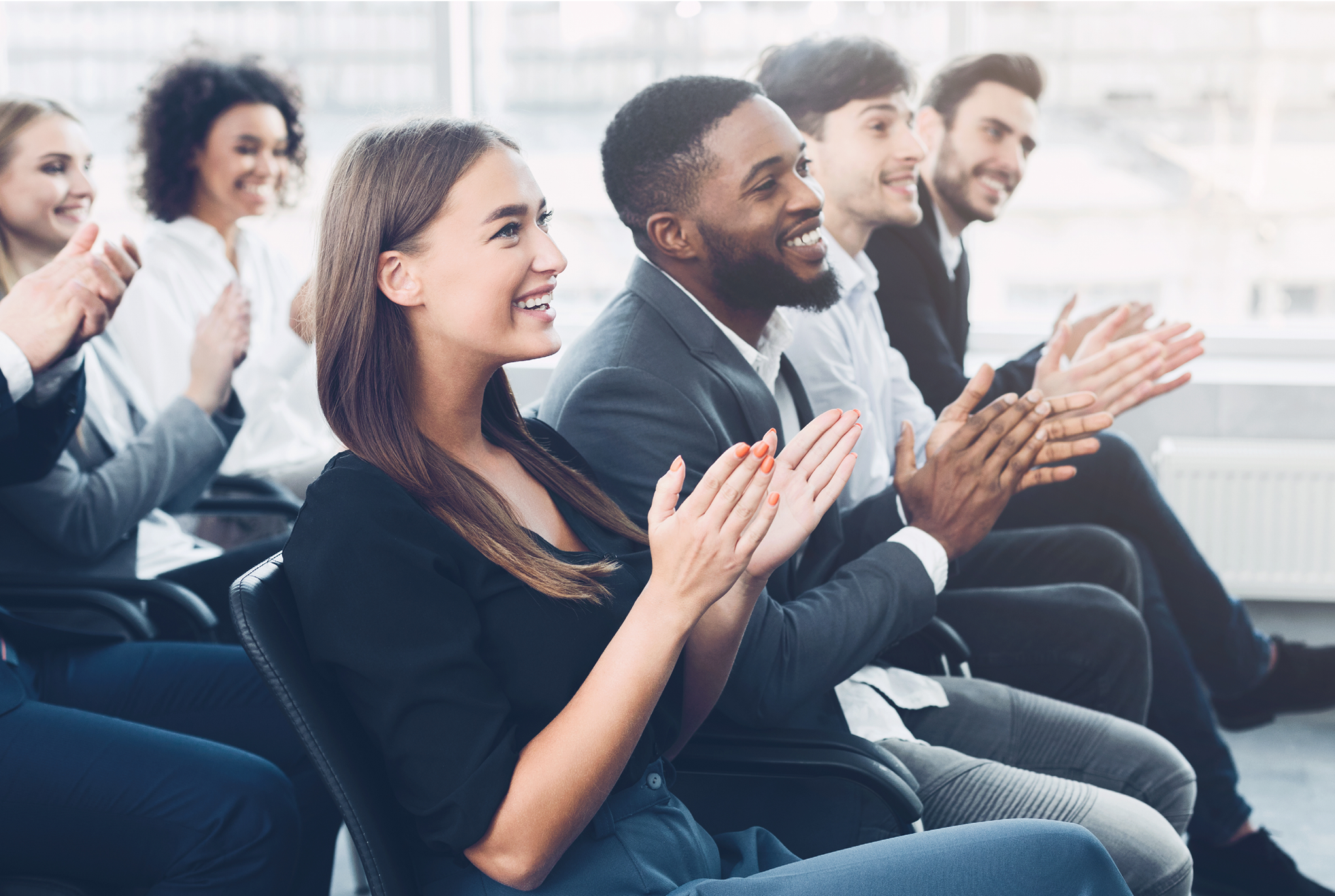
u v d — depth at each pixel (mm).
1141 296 3205
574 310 3277
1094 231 3188
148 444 1823
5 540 1707
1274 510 2887
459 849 866
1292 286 3146
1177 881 1239
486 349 975
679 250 1426
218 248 2588
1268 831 1882
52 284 1355
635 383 1300
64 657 1527
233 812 1175
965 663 1671
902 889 881
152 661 1539
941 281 2252
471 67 3205
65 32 3154
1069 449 1351
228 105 2557
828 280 1460
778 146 1383
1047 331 3195
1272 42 3033
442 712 864
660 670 872
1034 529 2094
